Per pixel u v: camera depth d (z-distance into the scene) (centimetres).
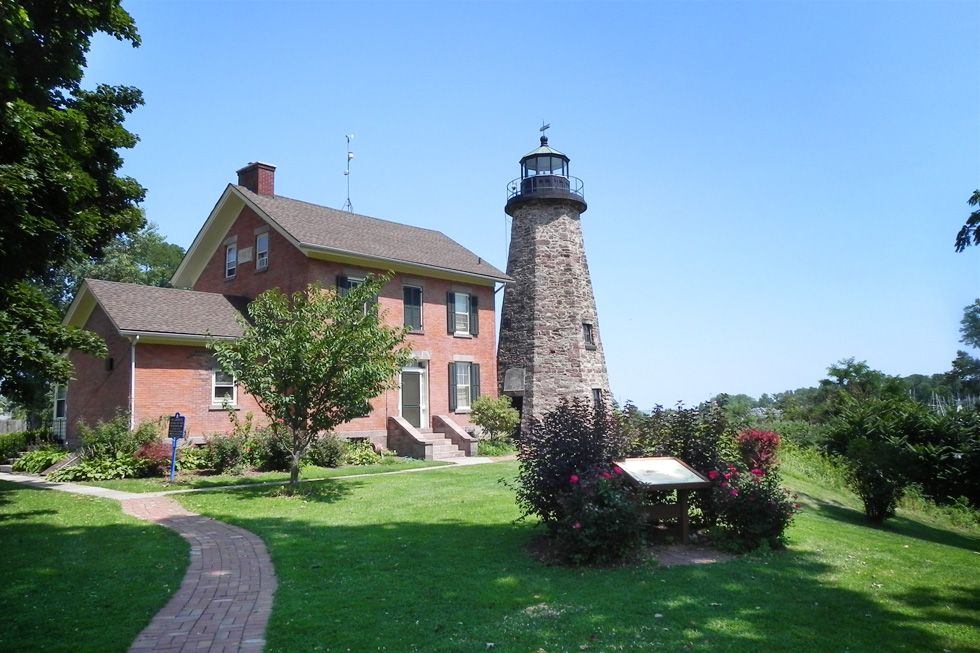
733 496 865
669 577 721
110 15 1192
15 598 644
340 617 585
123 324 1773
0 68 950
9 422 3198
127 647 519
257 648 517
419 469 1777
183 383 1880
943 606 656
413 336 2327
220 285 2441
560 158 2881
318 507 1164
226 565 774
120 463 1625
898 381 2922
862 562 829
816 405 3209
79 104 1234
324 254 2102
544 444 865
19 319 1130
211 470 1716
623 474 845
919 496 1791
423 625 565
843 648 531
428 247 2616
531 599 637
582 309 2803
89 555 818
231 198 2375
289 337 1279
